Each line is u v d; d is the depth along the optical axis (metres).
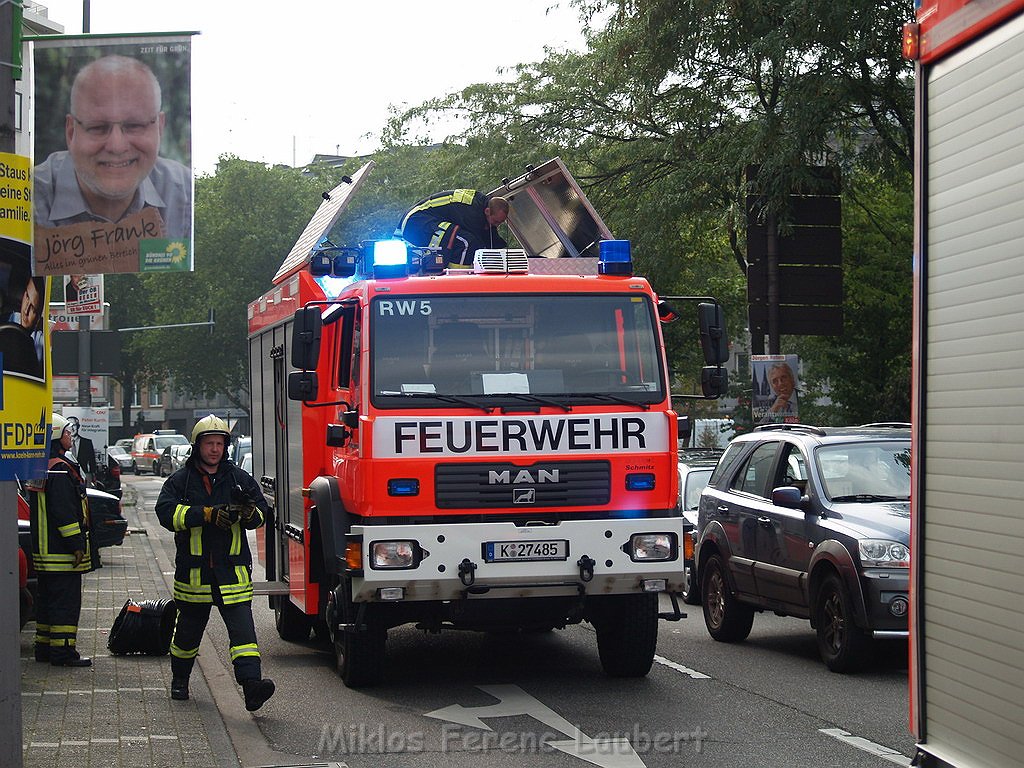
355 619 9.88
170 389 100.75
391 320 9.71
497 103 29.83
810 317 21.97
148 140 7.29
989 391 4.64
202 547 9.22
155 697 9.64
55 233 7.24
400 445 9.47
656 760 7.71
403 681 10.73
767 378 21.20
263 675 11.20
